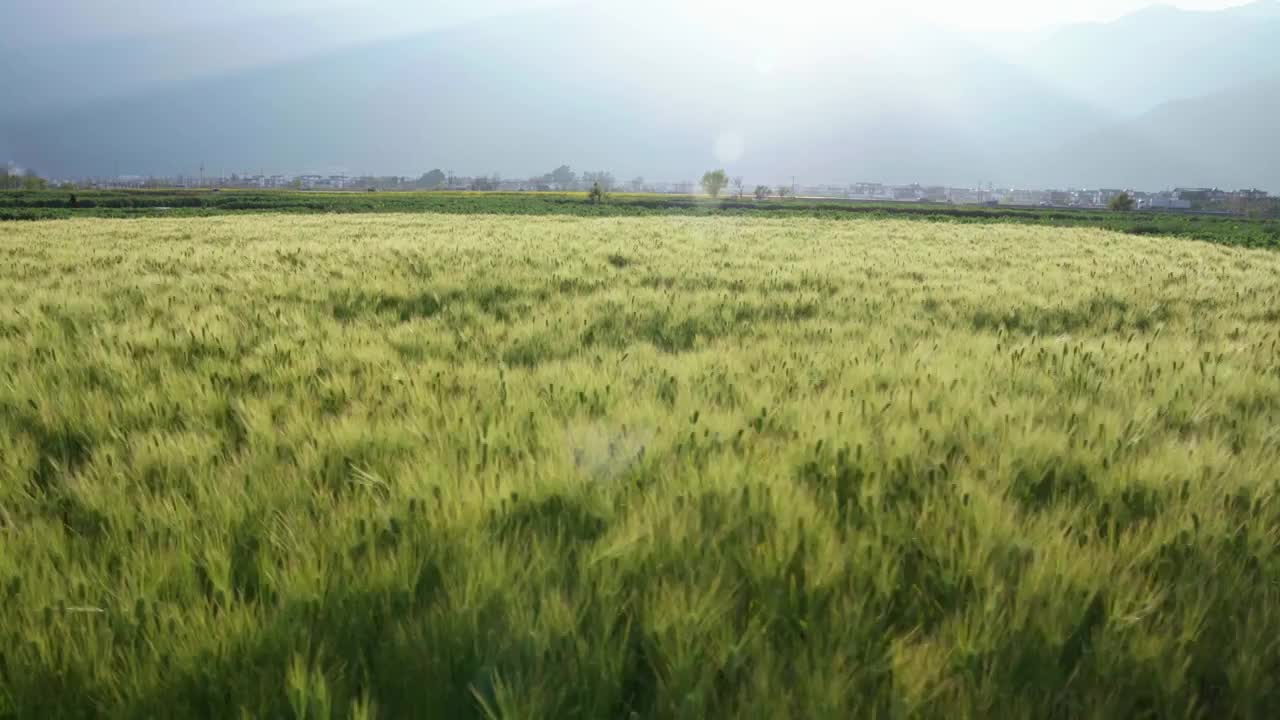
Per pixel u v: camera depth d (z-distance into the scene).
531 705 1.50
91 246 15.55
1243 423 3.67
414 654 1.71
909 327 7.14
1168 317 8.98
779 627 1.89
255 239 18.22
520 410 3.61
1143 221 74.31
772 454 2.90
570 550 2.25
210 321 6.14
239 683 1.62
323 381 4.20
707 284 10.40
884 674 1.68
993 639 1.74
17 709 1.53
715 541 2.21
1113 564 2.10
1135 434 3.32
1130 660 1.72
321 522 2.29
